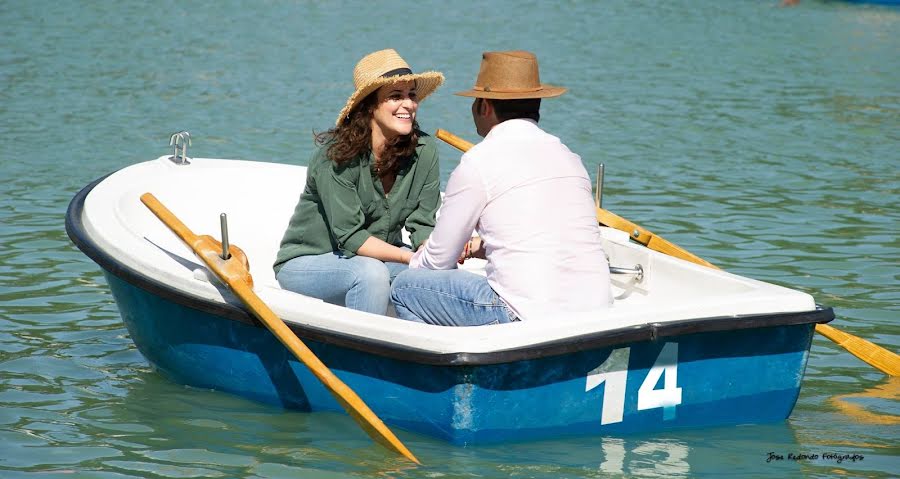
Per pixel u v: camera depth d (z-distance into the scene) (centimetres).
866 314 1317
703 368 936
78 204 1216
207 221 1336
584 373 895
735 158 2216
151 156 2122
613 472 864
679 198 1884
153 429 968
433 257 955
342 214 1044
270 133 2345
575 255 928
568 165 942
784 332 953
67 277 1430
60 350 1182
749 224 1727
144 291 1061
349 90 2872
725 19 4600
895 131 2511
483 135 980
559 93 945
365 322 895
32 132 2311
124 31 3850
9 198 1791
